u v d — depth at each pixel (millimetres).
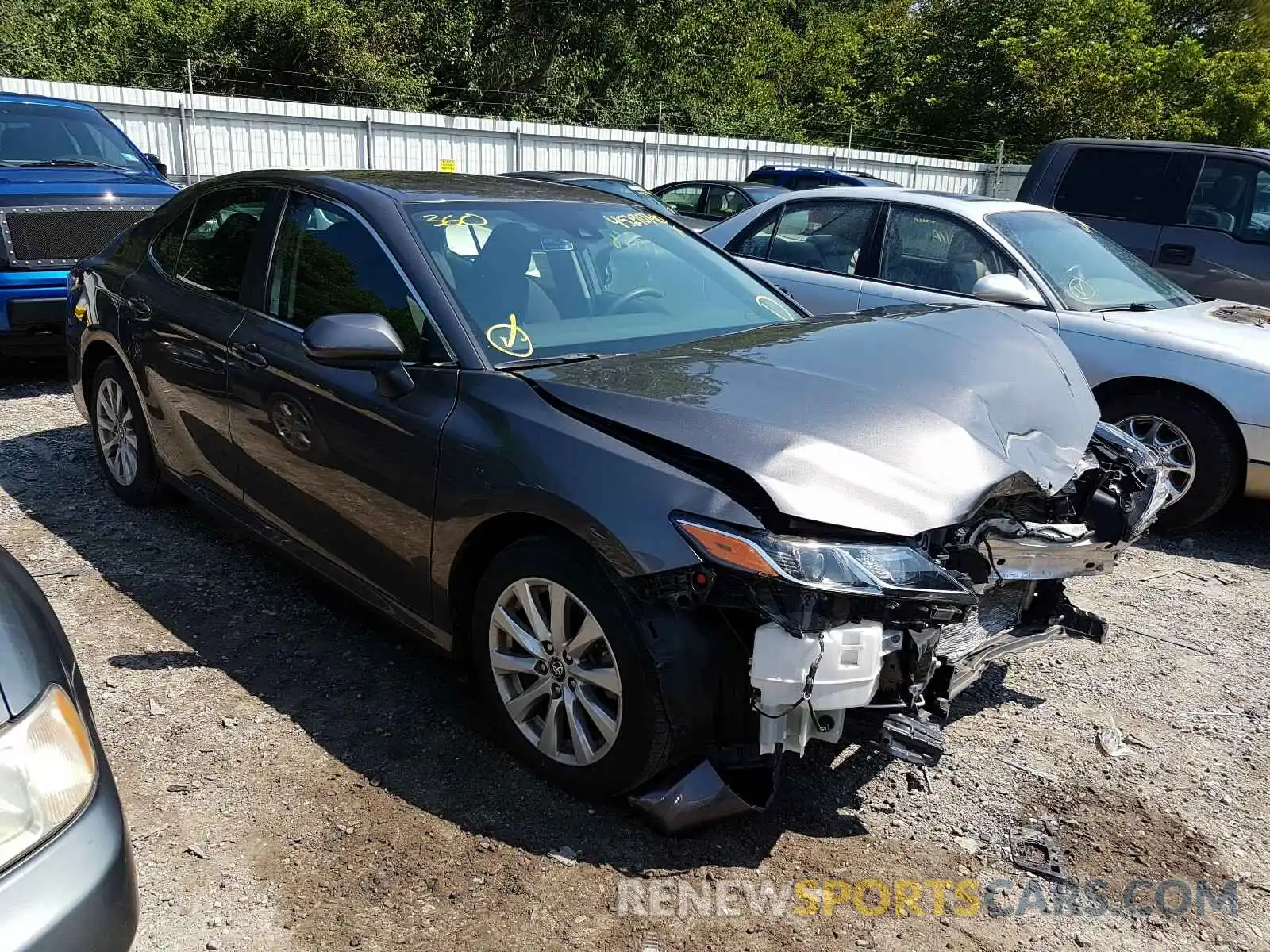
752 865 2652
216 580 4160
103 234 6820
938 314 3758
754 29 37656
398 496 3119
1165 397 5348
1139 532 3410
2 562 2184
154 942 2293
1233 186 7750
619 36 30062
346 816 2754
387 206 3479
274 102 18047
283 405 3545
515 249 3521
